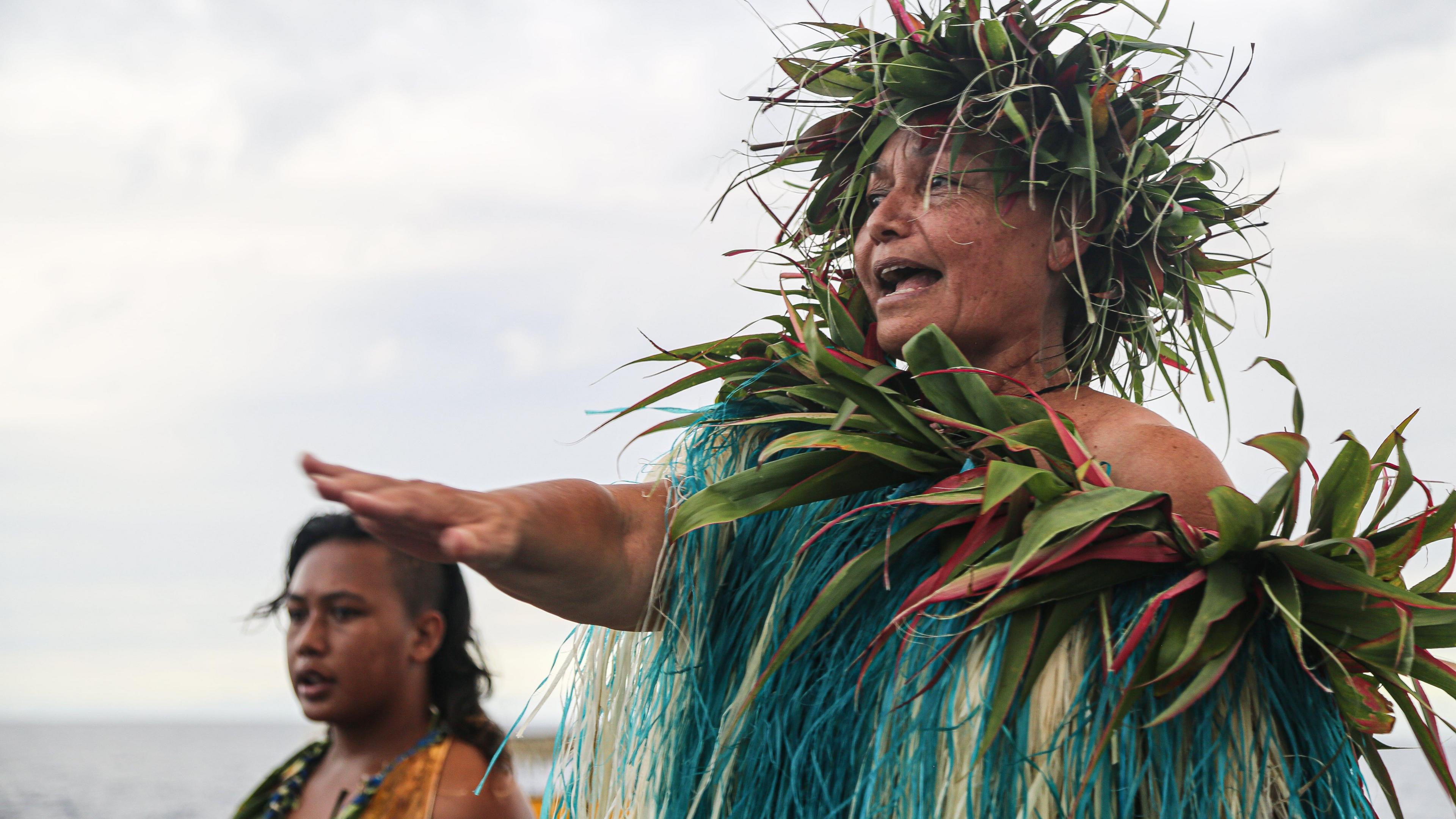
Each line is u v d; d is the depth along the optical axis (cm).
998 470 81
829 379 97
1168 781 82
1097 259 112
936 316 105
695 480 105
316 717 146
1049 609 86
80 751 7950
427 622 149
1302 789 84
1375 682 95
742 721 96
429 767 142
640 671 106
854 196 120
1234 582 81
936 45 111
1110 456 97
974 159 106
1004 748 84
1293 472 83
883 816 86
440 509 77
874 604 95
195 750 7869
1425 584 97
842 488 95
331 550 150
